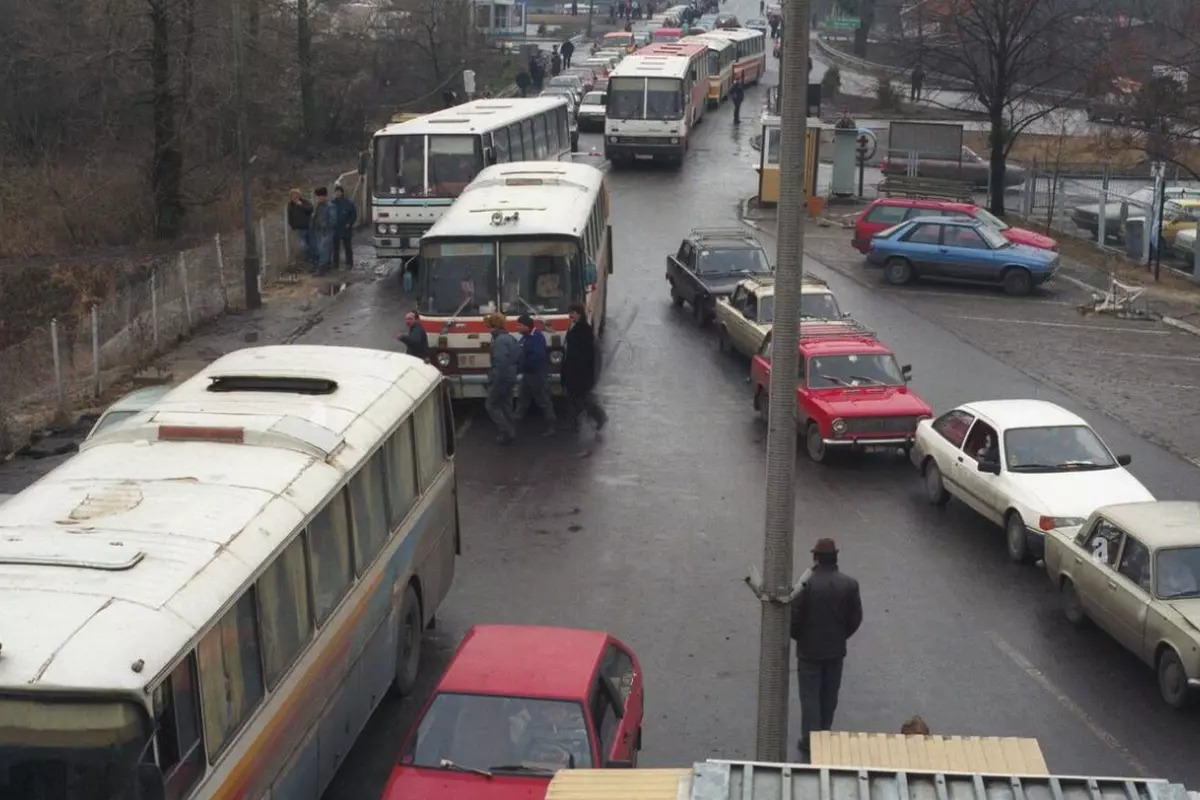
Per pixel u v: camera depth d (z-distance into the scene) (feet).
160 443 36.29
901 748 25.58
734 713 42.93
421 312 73.72
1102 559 47.03
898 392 69.67
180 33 131.03
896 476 67.00
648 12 416.87
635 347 90.33
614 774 21.35
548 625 49.06
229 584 28.84
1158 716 42.80
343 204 113.60
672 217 135.54
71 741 24.36
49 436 69.46
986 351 89.66
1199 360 88.43
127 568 27.78
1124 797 20.04
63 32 136.67
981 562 55.57
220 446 36.11
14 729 24.40
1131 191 146.10
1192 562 44.47
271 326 94.32
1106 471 56.54
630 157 166.81
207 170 142.61
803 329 75.97
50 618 25.66
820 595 39.40
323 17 190.49
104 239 123.44
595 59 249.55
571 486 64.54
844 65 291.58
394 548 41.45
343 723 36.45
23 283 111.04
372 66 207.72
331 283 108.99
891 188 141.28
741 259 96.68
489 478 65.77
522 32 335.26
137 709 24.66
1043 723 42.27
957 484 59.88
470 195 81.82
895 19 317.01
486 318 70.38
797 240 33.55
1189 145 163.22
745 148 184.03
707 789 20.20
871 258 110.73
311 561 34.06
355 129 177.68
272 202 138.41
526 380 71.72
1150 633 43.83
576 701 33.06
